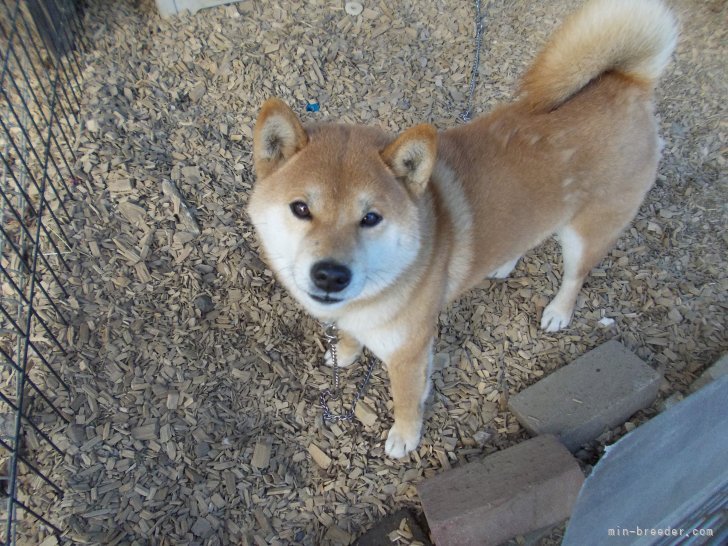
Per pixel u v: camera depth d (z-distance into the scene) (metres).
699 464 0.49
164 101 1.02
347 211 0.57
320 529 0.70
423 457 0.76
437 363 0.83
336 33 1.15
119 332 0.80
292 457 0.75
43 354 0.76
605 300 0.89
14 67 1.06
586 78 0.69
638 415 0.79
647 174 0.76
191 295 0.84
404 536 0.69
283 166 0.61
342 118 1.04
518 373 0.83
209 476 0.72
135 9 1.17
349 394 0.80
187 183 0.94
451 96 1.09
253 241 0.90
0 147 0.94
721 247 0.94
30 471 0.68
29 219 0.87
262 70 1.08
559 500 0.67
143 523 0.68
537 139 0.69
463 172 0.67
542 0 1.26
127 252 0.86
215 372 0.79
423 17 1.20
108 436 0.72
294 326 0.84
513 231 0.71
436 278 0.65
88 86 1.02
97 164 0.92
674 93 1.12
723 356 0.81
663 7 0.68
